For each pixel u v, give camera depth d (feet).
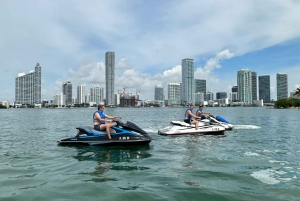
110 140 36.94
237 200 16.12
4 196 16.83
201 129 50.60
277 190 17.90
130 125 38.65
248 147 35.17
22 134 53.57
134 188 18.25
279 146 36.04
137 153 31.27
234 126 69.97
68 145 37.70
